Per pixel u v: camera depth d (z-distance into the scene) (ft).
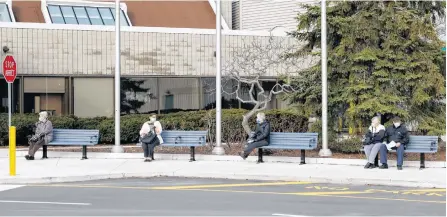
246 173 55.67
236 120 76.28
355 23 68.39
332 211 38.14
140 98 88.84
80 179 54.24
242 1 108.27
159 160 65.62
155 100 89.45
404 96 68.59
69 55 86.02
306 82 71.26
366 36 68.49
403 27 67.00
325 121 65.16
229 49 90.58
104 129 79.36
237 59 82.64
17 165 61.11
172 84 90.22
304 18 70.95
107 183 52.60
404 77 67.77
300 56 79.05
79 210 38.01
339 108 70.28
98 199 43.16
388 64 67.41
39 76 84.69
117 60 68.39
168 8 103.96
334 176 53.83
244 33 91.66
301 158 62.80
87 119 81.41
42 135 65.51
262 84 92.73
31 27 84.02
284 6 104.01
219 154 66.85
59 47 85.51
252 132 67.05
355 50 69.67
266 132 62.80
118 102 68.54
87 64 86.84
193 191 47.62
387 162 61.21
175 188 49.37
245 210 38.24
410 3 70.18
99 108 87.45
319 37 71.61
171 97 90.07
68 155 68.39
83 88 86.79
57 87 85.61
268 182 53.47
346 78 70.44
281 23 104.27
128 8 101.45
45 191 47.52
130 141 81.76
